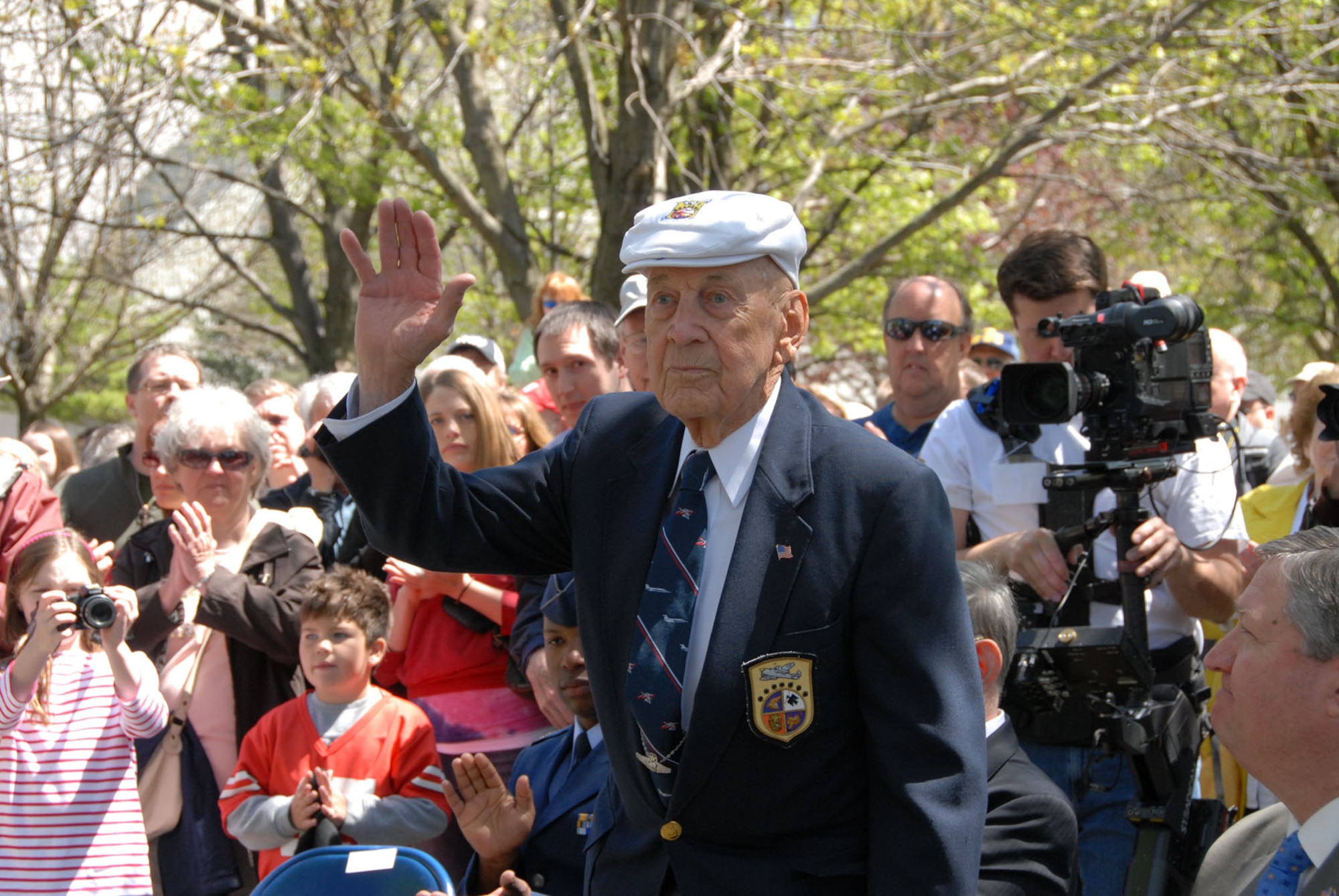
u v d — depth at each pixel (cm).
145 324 1977
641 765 250
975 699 243
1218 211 1638
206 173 1591
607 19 1058
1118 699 359
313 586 446
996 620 343
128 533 607
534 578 457
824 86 1243
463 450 502
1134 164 1438
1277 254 1712
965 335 542
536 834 365
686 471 255
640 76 1055
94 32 1091
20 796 434
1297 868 252
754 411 252
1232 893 289
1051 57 1137
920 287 535
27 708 439
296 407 690
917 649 238
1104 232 1717
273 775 435
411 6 1089
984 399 431
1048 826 322
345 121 1410
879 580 241
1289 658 240
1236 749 253
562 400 543
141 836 447
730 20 1175
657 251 238
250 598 460
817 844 245
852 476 246
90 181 1290
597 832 281
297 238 1922
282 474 673
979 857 235
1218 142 1163
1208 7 1140
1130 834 383
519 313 1241
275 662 478
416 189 1606
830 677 242
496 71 1502
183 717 463
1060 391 362
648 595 251
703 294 240
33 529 498
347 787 430
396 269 247
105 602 429
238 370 2219
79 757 441
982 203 1622
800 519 244
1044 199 1856
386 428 243
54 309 1666
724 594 243
